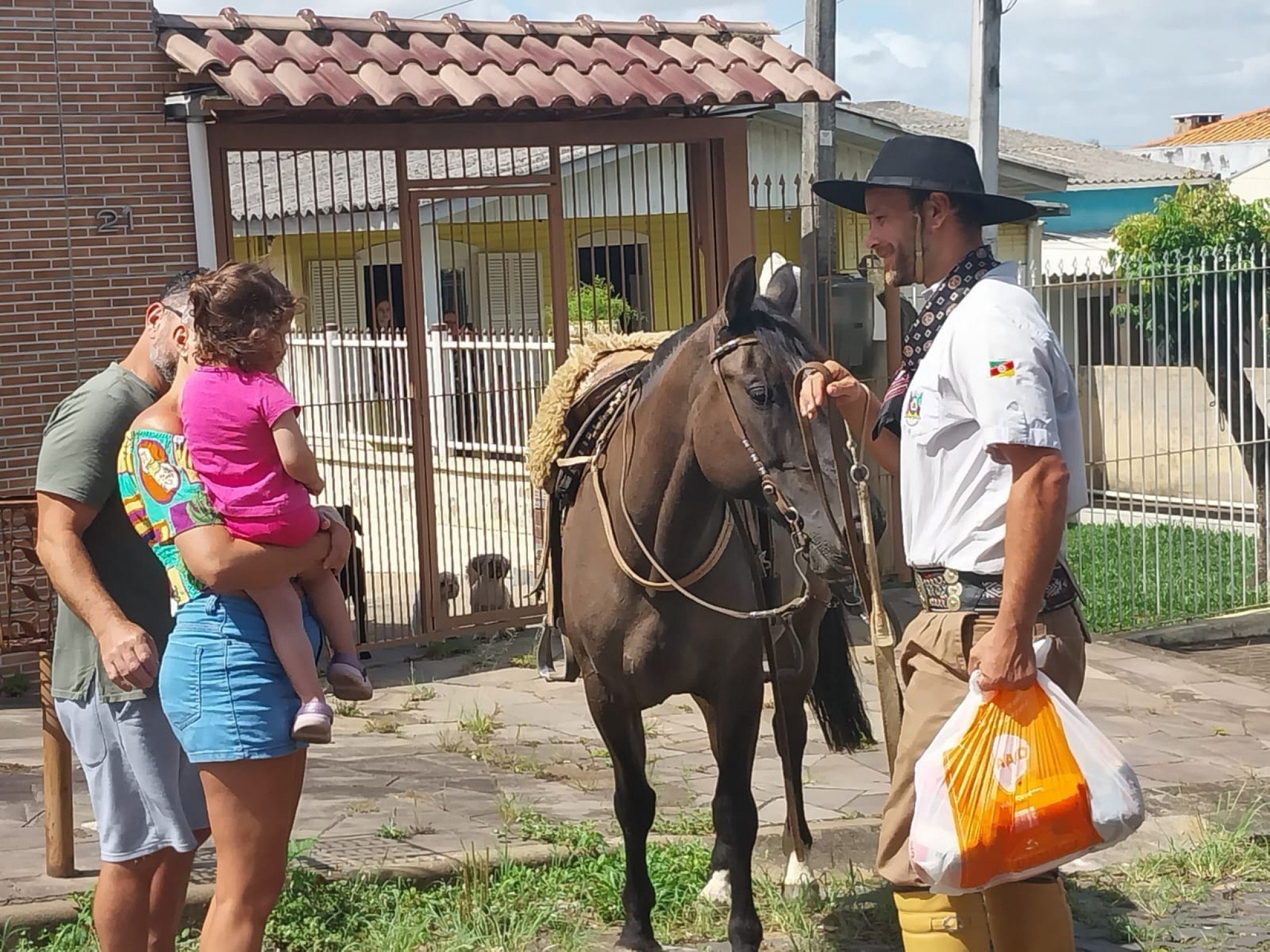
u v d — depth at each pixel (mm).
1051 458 3756
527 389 11797
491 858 6176
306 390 11578
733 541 5215
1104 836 3832
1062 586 4082
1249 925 5867
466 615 11172
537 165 12297
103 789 4414
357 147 10578
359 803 7141
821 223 12625
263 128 10273
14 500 5629
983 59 11719
